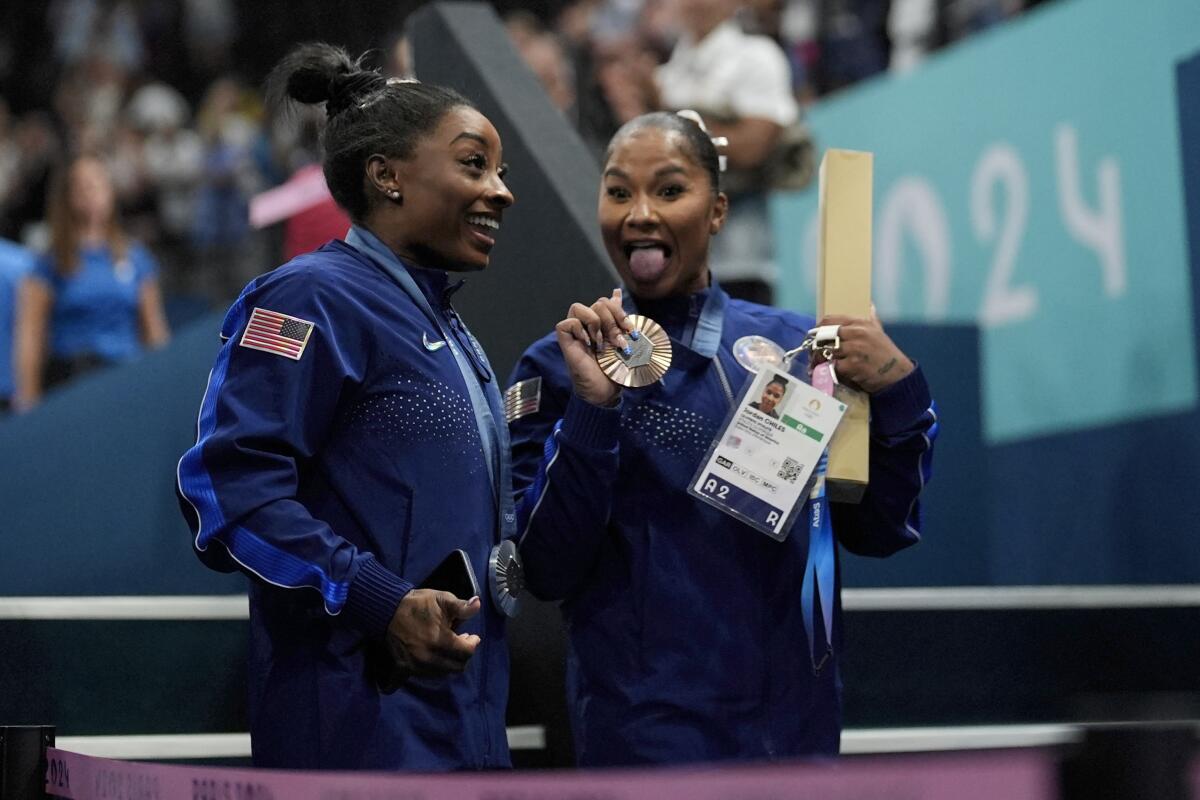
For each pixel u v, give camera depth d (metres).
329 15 23.67
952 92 11.77
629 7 18.62
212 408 4.86
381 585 4.64
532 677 7.50
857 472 5.58
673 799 3.49
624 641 5.54
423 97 5.34
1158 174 9.84
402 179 5.29
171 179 21.78
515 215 8.15
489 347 8.32
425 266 5.41
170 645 7.62
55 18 24.28
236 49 24.25
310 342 4.88
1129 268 10.07
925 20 16.36
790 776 3.37
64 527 9.92
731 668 5.46
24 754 5.43
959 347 9.47
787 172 10.16
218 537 4.69
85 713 7.41
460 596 4.78
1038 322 10.92
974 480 9.41
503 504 5.27
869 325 5.65
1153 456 9.81
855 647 7.78
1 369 14.15
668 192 5.80
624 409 5.68
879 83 12.57
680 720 5.41
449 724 4.89
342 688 4.80
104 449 9.84
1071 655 8.09
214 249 21.41
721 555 5.55
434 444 5.00
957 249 11.74
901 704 7.81
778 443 5.52
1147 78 9.95
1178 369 9.65
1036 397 10.92
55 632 7.40
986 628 8.00
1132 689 8.16
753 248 10.02
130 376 9.81
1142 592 8.28
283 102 5.75
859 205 5.85
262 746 4.90
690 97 10.30
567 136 8.24
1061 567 10.60
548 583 5.56
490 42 8.84
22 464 10.12
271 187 21.34
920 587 9.20
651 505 5.62
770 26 13.54
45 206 22.73
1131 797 3.19
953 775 3.22
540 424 5.93
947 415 9.41
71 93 23.56
